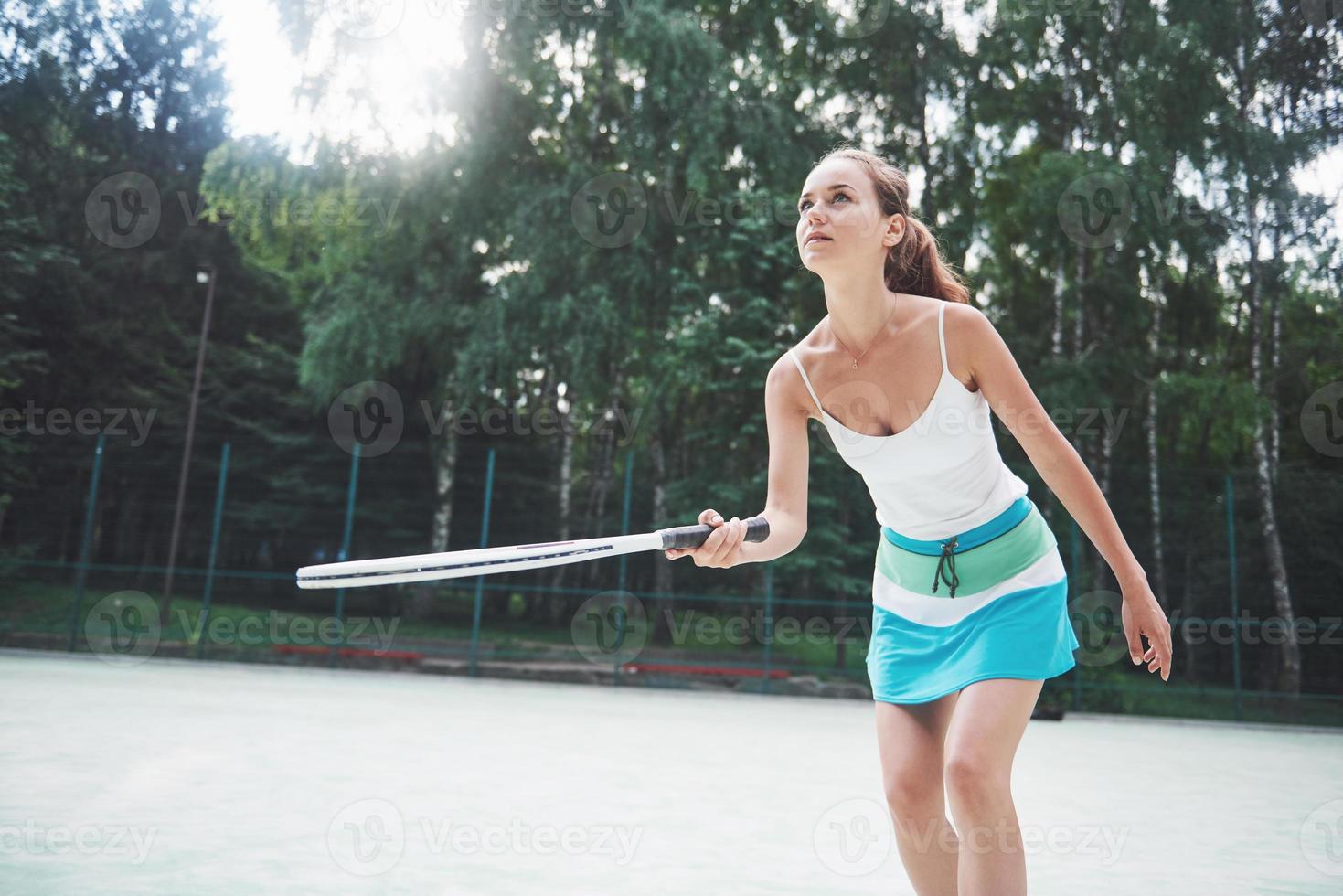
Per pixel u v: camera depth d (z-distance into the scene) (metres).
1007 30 19.11
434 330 19.11
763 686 14.32
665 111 17.73
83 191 22.05
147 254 23.64
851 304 2.15
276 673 13.53
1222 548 18.17
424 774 5.39
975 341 2.09
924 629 2.21
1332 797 6.09
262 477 22.75
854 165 2.14
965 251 19.33
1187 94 17.36
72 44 22.08
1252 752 9.57
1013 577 2.11
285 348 25.50
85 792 4.35
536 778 5.46
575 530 20.97
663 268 18.55
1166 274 19.30
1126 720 13.42
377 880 2.98
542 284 17.50
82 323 21.88
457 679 14.11
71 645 14.45
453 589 20.42
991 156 20.17
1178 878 3.51
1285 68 18.22
